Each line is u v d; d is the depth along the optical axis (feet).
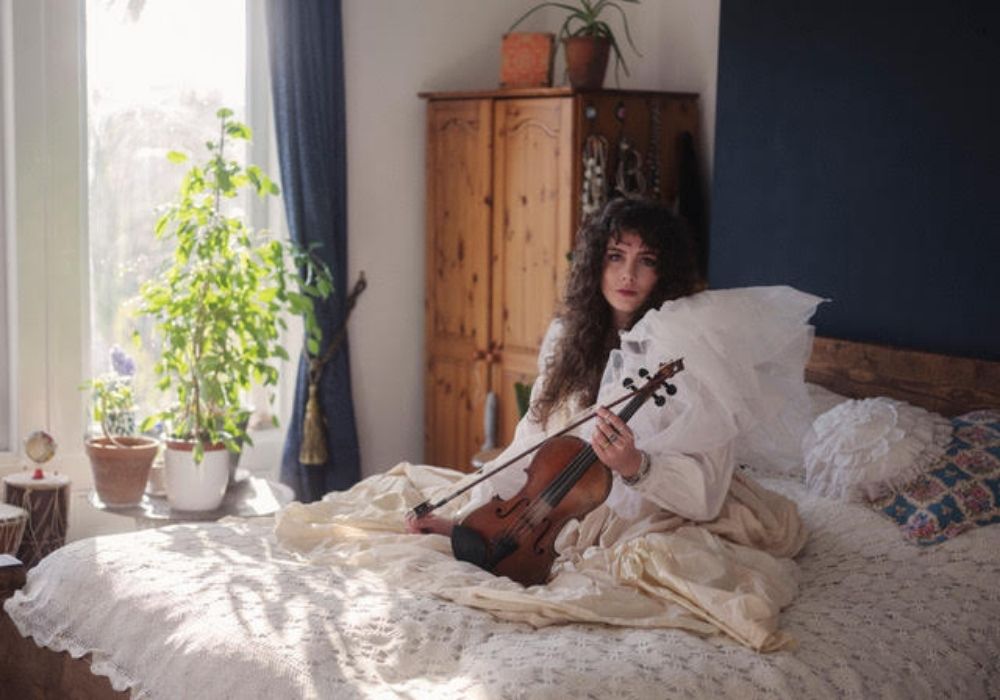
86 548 9.77
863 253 13.17
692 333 9.09
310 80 15.93
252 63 16.35
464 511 9.92
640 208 9.84
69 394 15.02
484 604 8.30
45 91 14.56
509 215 16.15
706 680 7.62
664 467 8.86
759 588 8.54
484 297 16.48
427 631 8.00
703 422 8.96
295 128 15.94
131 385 15.61
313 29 15.89
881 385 12.63
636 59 17.29
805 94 13.57
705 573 8.58
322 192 16.15
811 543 10.17
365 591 8.67
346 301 16.69
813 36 13.47
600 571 8.86
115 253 15.61
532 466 9.17
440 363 17.24
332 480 16.71
